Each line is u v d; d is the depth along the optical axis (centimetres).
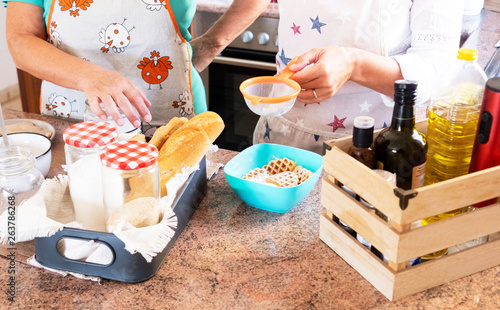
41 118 152
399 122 87
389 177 83
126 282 88
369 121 84
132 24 154
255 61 267
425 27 128
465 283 87
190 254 94
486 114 83
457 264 86
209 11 262
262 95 115
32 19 156
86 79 127
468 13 248
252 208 108
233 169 112
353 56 119
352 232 92
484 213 84
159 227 85
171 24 155
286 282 87
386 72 122
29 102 316
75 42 156
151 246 83
